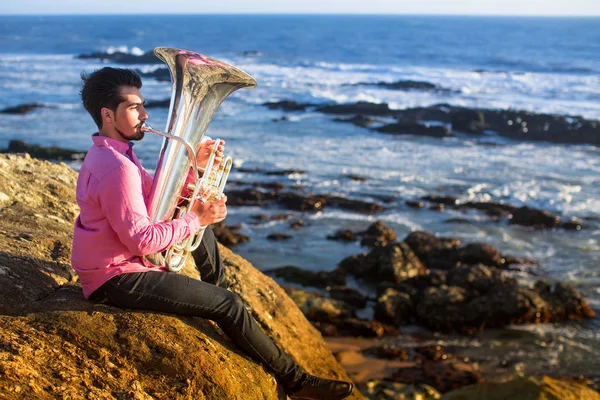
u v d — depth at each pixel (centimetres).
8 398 234
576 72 6159
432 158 2622
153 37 12812
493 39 11894
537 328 1207
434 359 1065
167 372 285
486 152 2769
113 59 6894
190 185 310
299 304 1222
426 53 8506
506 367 1049
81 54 7525
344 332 1173
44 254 362
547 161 2589
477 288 1338
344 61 7281
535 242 1692
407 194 2088
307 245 1669
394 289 1370
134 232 270
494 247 1602
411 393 917
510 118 3231
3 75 5409
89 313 296
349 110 3769
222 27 18088
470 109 3444
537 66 6694
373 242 1652
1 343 262
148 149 2656
